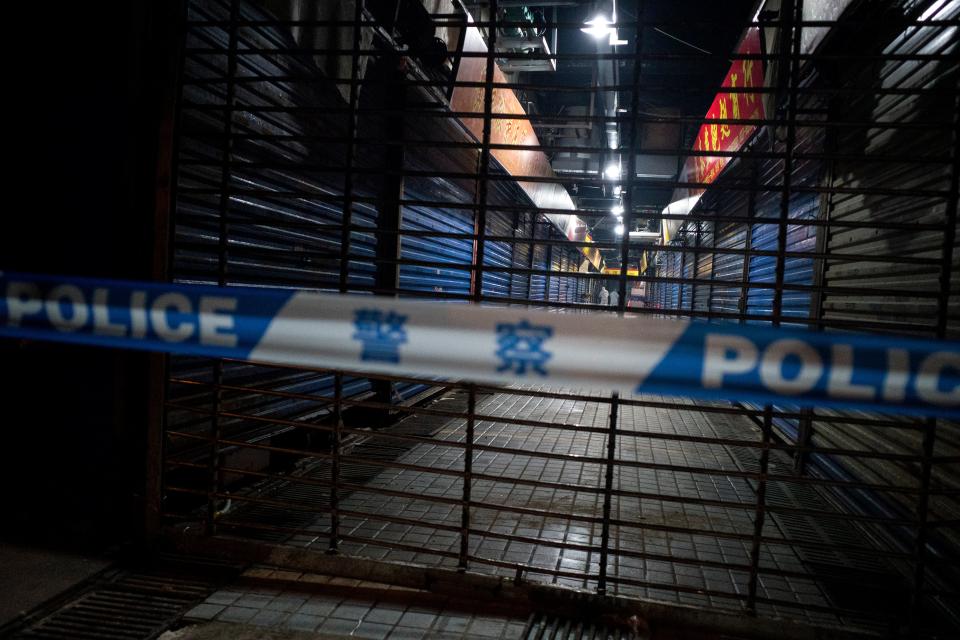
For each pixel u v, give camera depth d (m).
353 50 2.90
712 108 8.54
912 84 3.49
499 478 2.73
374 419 6.09
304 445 4.78
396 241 6.10
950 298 3.03
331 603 2.78
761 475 2.49
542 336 1.96
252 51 3.03
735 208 8.77
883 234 3.87
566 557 3.36
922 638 2.49
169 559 3.11
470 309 2.00
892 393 1.77
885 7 3.74
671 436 2.57
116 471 3.24
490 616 2.72
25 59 3.19
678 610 2.67
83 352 3.21
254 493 4.09
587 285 28.94
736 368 1.86
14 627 2.49
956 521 2.41
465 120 7.62
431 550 2.89
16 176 3.24
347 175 2.95
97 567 3.01
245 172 4.05
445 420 6.70
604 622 2.69
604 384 1.94
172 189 3.16
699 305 11.69
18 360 3.26
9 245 3.25
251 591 2.86
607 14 8.59
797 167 5.84
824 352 1.80
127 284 2.27
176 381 3.09
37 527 3.30
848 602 2.98
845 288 2.51
